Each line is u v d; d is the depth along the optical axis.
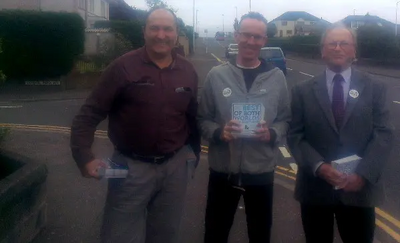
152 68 3.34
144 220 3.55
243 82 3.65
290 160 8.84
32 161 5.09
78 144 3.36
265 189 3.77
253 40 3.61
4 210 4.01
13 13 20.91
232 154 3.69
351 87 3.47
